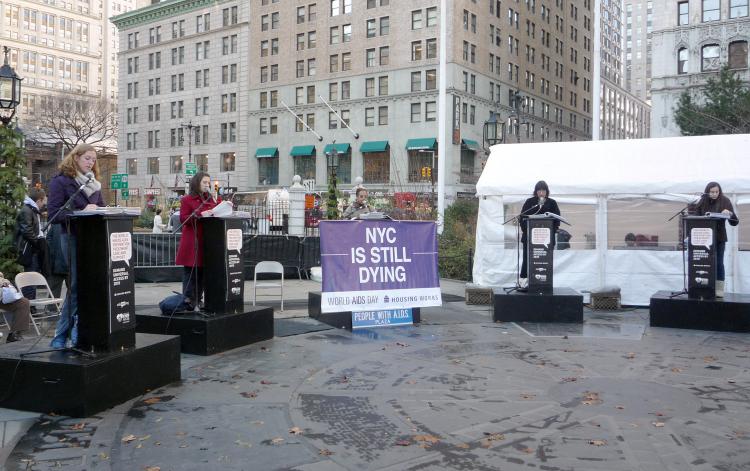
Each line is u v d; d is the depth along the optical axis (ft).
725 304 30.37
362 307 31.37
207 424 16.85
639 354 25.52
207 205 26.09
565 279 40.65
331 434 16.21
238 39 225.35
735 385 20.79
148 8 248.32
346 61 201.16
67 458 14.49
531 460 14.48
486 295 39.73
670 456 14.67
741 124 106.01
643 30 517.55
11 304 25.54
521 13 216.74
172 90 245.86
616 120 395.75
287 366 23.24
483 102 193.77
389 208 67.77
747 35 157.48
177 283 49.65
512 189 41.27
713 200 34.12
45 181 242.17
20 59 409.08
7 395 17.93
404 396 19.58
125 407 18.19
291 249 54.85
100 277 18.48
